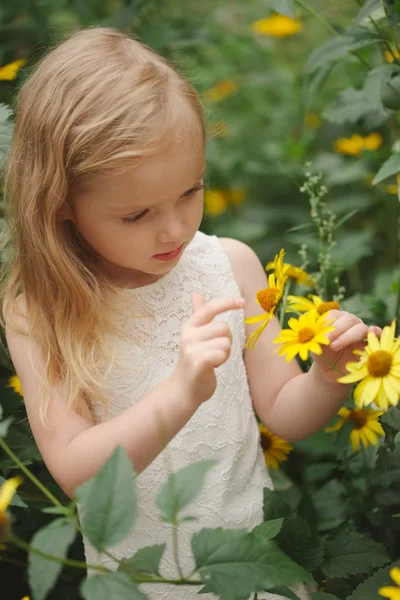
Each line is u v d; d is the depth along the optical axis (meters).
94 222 0.92
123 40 0.97
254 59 2.47
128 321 0.99
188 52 2.18
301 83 2.08
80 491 0.74
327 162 1.96
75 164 0.92
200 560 0.78
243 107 2.42
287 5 1.11
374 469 1.12
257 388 1.05
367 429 1.09
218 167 2.06
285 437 1.03
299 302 0.95
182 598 1.00
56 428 0.94
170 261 0.94
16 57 1.61
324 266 1.25
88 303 0.97
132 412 0.89
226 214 2.09
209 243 1.07
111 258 0.94
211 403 1.01
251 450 1.04
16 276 1.00
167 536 1.00
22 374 0.97
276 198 2.10
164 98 0.91
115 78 0.92
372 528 1.15
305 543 0.97
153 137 0.88
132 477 0.74
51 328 0.97
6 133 1.10
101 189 0.90
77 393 0.95
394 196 1.78
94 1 1.78
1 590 1.20
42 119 0.94
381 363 0.86
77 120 0.91
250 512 1.03
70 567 1.16
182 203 0.92
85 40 0.96
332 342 0.90
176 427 0.87
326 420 1.01
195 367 0.85
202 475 0.75
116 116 0.89
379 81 1.16
